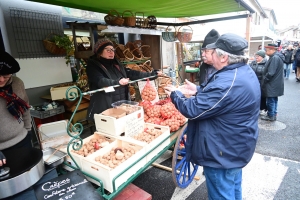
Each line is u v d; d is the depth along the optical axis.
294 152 3.22
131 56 3.67
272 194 2.33
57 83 3.89
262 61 4.62
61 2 2.83
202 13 3.79
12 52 3.23
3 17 3.05
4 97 1.63
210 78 1.54
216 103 1.36
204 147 1.54
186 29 5.29
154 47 4.52
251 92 1.40
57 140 1.87
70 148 1.70
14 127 1.69
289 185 2.46
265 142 3.59
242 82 1.37
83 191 1.19
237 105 1.38
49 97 3.60
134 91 3.46
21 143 1.75
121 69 2.56
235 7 3.01
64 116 3.77
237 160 1.52
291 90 7.54
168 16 4.27
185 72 7.66
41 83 3.64
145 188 2.49
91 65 2.32
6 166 1.17
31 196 1.14
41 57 3.59
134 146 1.73
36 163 1.20
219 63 1.49
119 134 1.89
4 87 1.66
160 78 3.17
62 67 3.94
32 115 3.32
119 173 1.41
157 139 1.86
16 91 1.75
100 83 2.10
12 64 1.57
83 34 5.16
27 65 3.42
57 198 1.13
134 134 2.00
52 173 1.38
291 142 3.56
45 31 3.60
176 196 2.35
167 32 3.88
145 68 3.89
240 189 1.87
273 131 4.04
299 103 5.88
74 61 4.45
